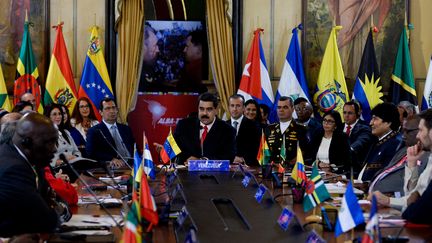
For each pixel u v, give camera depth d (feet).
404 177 16.08
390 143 19.33
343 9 32.91
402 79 32.17
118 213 13.15
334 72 32.27
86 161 18.88
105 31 32.50
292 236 10.69
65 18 32.73
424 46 32.89
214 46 32.24
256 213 12.89
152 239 10.42
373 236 7.86
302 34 33.01
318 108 32.24
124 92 31.78
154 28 32.89
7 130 11.67
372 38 32.07
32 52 31.83
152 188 16.66
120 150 24.88
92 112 28.35
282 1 33.12
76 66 32.81
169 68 33.01
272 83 33.27
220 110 32.24
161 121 33.01
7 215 10.98
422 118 13.87
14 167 11.13
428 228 11.62
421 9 32.83
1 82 31.42
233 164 22.90
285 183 17.63
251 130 25.08
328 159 23.07
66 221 12.17
